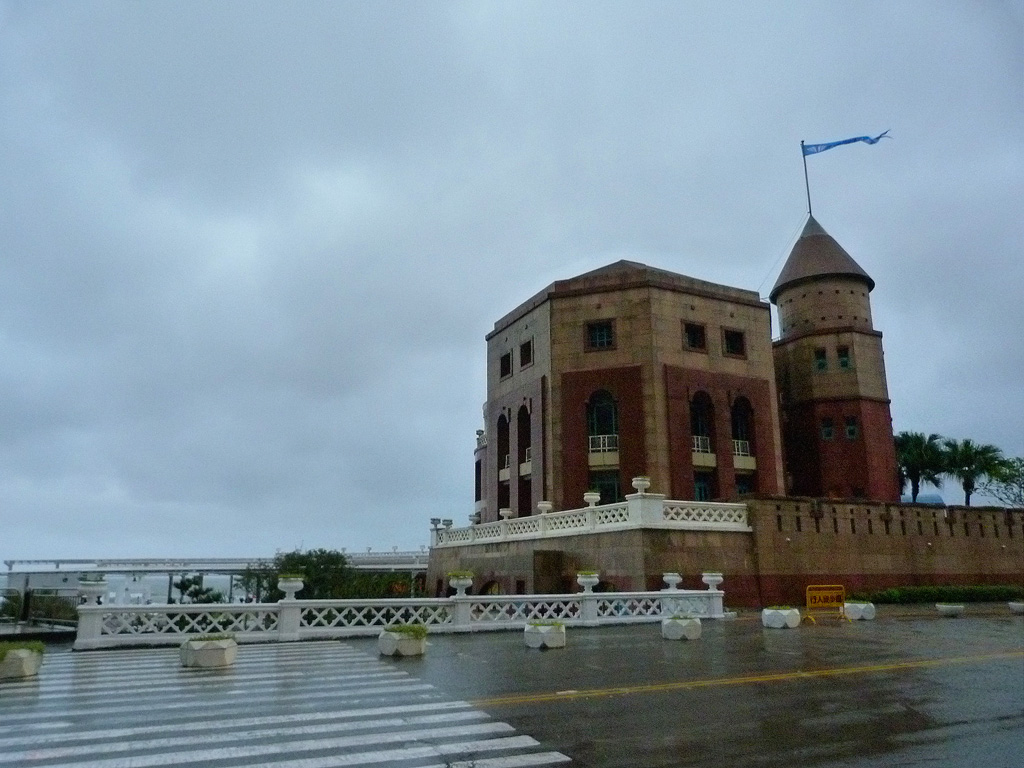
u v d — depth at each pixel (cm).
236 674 1348
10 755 795
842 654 1563
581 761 773
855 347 4209
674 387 3419
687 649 1659
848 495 4034
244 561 5094
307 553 3900
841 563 2894
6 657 1308
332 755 794
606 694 1130
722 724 931
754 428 3622
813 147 4875
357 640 1894
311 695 1134
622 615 2236
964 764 758
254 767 749
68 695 1141
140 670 1397
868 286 4450
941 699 1085
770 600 2702
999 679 1255
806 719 957
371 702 1076
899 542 3062
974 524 3306
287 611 1891
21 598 2555
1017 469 5134
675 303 3528
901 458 5188
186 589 4128
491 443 4144
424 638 1622
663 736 874
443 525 3947
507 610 2358
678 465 3328
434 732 895
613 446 3456
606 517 2741
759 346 3734
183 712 1011
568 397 3522
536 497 3572
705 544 2647
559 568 2877
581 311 3584
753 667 1388
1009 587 3131
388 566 5706
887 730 900
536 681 1251
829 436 4159
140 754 799
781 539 2784
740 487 3628
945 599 2978
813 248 4528
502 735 881
